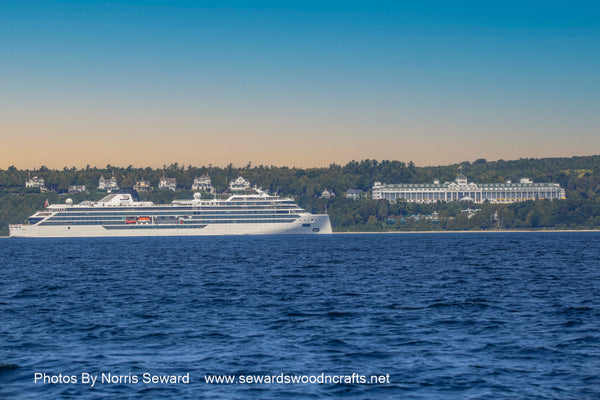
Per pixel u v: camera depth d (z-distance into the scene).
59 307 154.75
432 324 126.12
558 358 98.31
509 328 121.19
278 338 114.19
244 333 118.75
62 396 83.62
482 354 101.38
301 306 151.00
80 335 118.81
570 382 86.62
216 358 100.56
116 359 100.81
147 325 127.94
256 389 85.62
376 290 181.88
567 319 129.88
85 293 183.38
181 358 100.94
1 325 129.75
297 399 81.94
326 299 163.25
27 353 105.06
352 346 107.62
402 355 101.44
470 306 148.62
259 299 164.50
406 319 131.88
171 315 140.00
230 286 196.50
